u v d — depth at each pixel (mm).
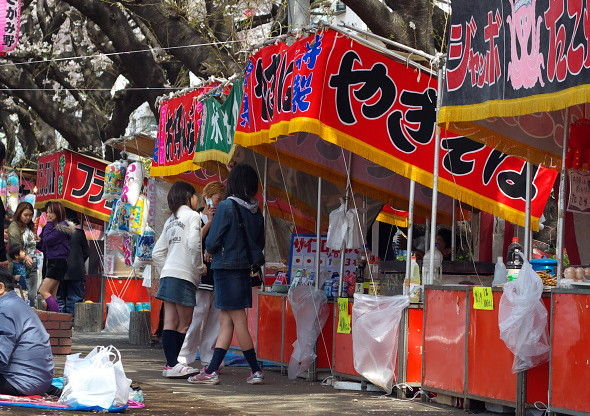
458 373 8453
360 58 9430
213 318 11641
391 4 14500
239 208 10055
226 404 8477
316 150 11414
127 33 20375
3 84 25812
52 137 29078
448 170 9766
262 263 10125
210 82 13070
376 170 11664
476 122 8398
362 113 9430
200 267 10680
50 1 26297
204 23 17969
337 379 10125
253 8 19000
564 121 7906
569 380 7246
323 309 10633
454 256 11930
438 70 9094
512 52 7219
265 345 11797
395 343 9242
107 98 26000
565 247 9070
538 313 7555
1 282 7914
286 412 8047
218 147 12211
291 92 9594
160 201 16422
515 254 8695
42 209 23203
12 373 7781
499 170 9906
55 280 17109
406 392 9188
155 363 12461
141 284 19531
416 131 9609
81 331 18984
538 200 10008
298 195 12984
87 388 7645
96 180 21375
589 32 6371
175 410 7953
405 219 13703
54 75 26375
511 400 7805
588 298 7082
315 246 11234
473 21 7727
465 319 8383
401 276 10492
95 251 23281
